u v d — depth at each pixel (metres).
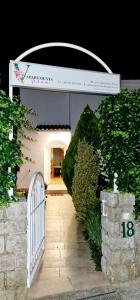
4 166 4.29
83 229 8.45
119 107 5.02
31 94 17.73
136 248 5.08
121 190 4.98
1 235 4.27
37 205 5.45
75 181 8.77
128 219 4.97
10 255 4.31
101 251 5.61
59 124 18.09
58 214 10.75
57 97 18.14
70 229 8.54
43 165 17.36
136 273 5.06
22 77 4.61
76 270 5.43
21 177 16.92
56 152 20.42
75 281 4.94
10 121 4.27
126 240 4.95
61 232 8.20
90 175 8.41
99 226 6.02
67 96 18.16
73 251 6.54
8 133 4.35
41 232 6.00
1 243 4.27
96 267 5.49
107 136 5.11
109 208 5.01
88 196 8.34
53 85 4.87
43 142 17.42
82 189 8.43
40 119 17.94
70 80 5.02
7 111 4.25
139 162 5.01
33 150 17.34
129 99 5.06
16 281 4.33
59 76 4.93
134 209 5.00
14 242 4.34
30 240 4.66
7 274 4.29
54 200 14.07
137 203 5.01
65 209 11.73
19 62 4.60
